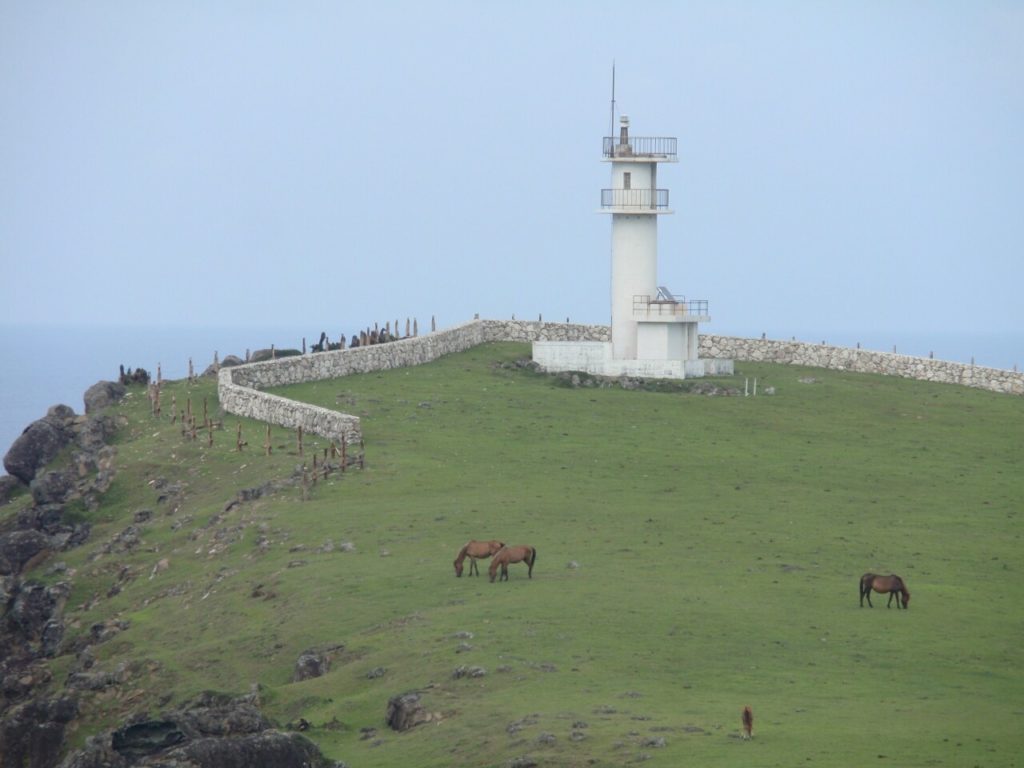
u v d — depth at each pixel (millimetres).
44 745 63688
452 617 62688
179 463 95625
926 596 66250
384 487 85062
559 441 96250
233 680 62406
